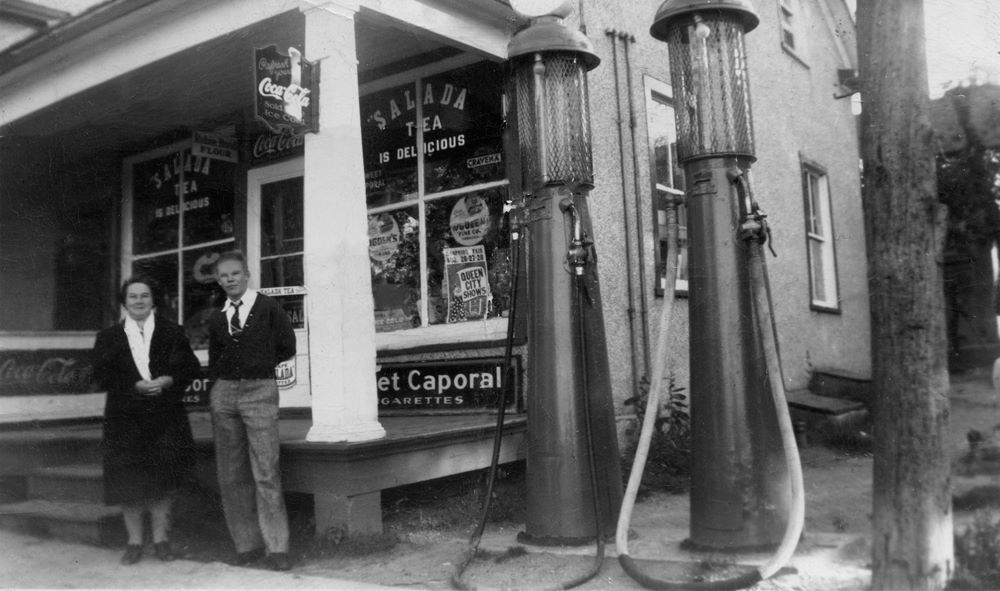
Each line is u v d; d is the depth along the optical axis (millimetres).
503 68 6523
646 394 6840
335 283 4727
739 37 4387
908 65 3416
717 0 4285
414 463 5043
